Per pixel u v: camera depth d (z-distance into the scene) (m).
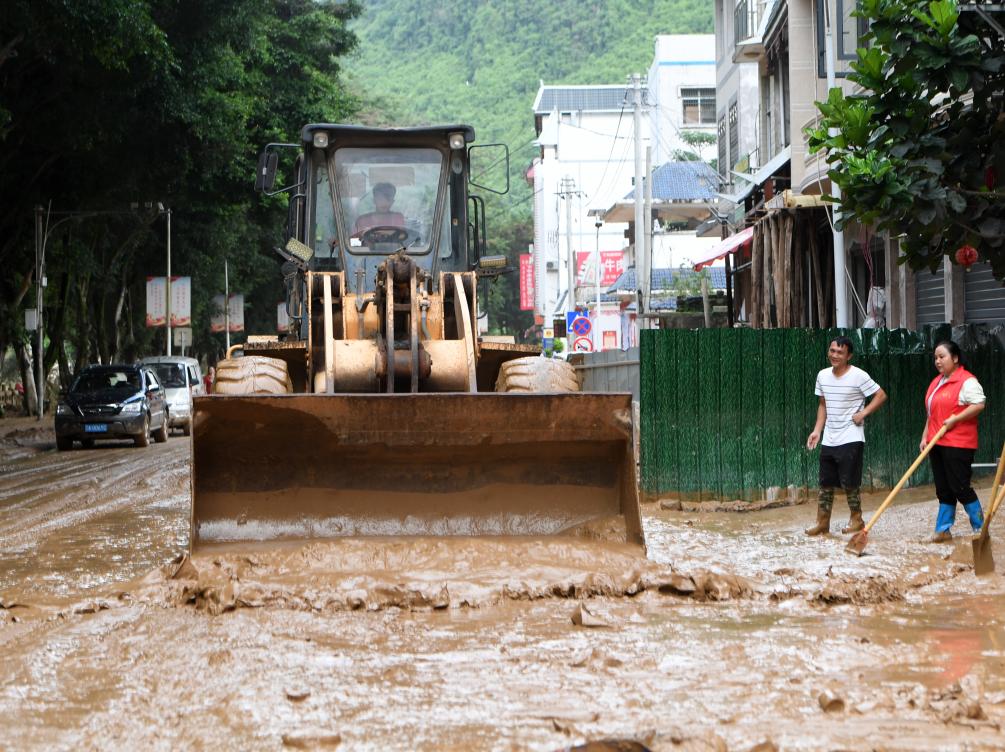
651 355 31.52
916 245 27.67
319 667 13.46
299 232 26.53
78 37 52.38
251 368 22.19
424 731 10.94
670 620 16.17
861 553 22.14
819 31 47.09
